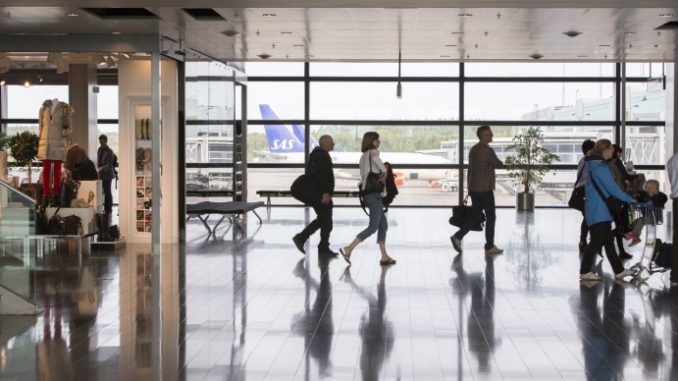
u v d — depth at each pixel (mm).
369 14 11711
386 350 6359
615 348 6414
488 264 11102
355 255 12086
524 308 8047
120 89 13820
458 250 12359
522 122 21609
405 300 8477
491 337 6797
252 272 10477
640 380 5523
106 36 12703
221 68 16766
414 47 15484
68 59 13453
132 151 13859
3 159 13125
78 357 6238
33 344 6684
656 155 21391
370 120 21781
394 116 21766
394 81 21703
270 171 21906
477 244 13398
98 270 10836
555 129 21562
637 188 11461
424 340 6688
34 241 8109
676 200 9484
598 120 21500
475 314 7754
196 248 13109
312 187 11992
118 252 12711
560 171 21500
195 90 14695
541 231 15602
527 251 12523
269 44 14805
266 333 6988
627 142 21453
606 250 9906
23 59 13523
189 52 14336
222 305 8281
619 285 9414
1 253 8039
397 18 12102
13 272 8031
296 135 21844
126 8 11414
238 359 6117
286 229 15961
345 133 21859
